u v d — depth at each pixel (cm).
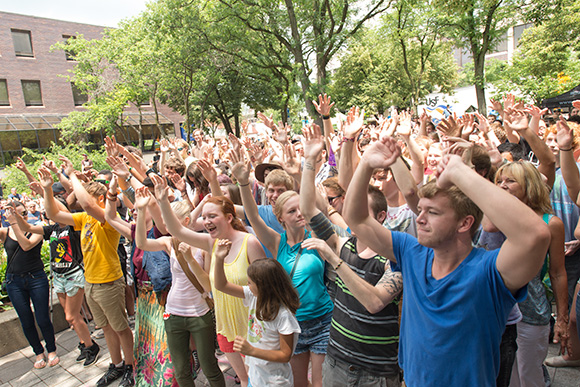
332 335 233
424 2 1933
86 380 412
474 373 147
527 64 1934
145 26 2102
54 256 436
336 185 314
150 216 372
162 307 357
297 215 279
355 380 219
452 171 137
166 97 2875
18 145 2950
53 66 3197
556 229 247
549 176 325
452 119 281
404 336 174
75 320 434
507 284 140
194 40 1959
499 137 546
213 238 303
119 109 2631
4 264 552
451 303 150
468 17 1702
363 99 3078
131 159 471
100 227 387
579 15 1748
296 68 1773
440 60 3150
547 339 259
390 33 2112
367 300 197
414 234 302
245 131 509
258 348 253
